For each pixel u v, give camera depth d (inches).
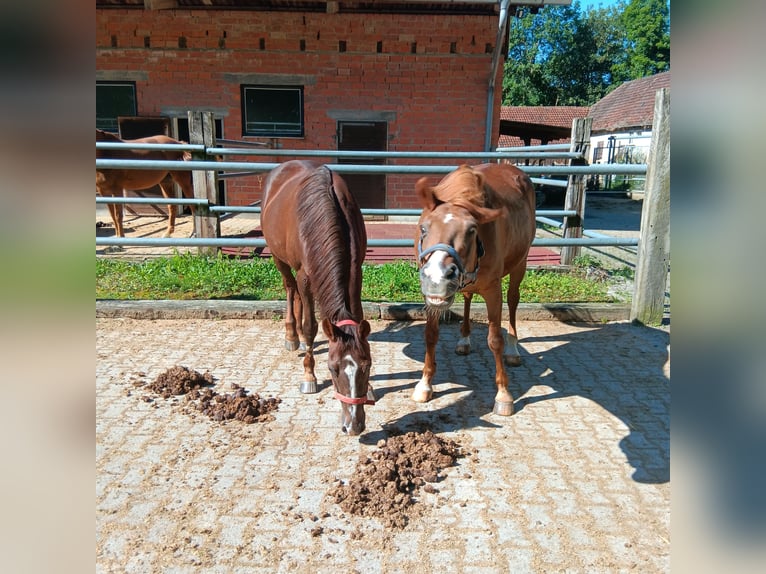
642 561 90.3
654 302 209.0
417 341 193.0
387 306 213.5
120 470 114.9
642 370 168.7
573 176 262.8
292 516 100.9
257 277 243.9
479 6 386.0
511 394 149.8
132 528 97.3
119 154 304.5
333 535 96.1
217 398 144.6
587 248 351.9
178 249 304.8
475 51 398.0
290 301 180.2
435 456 118.0
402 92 405.1
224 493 107.5
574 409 143.2
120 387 153.2
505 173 158.4
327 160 416.5
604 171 210.7
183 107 406.6
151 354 177.6
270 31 394.0
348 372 106.7
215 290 234.2
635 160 989.8
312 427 133.3
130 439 127.0
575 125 258.5
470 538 95.5
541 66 2012.8
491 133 413.1
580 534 96.6
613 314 214.5
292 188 149.8
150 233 343.6
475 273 116.6
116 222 315.6
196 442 126.2
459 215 110.4
